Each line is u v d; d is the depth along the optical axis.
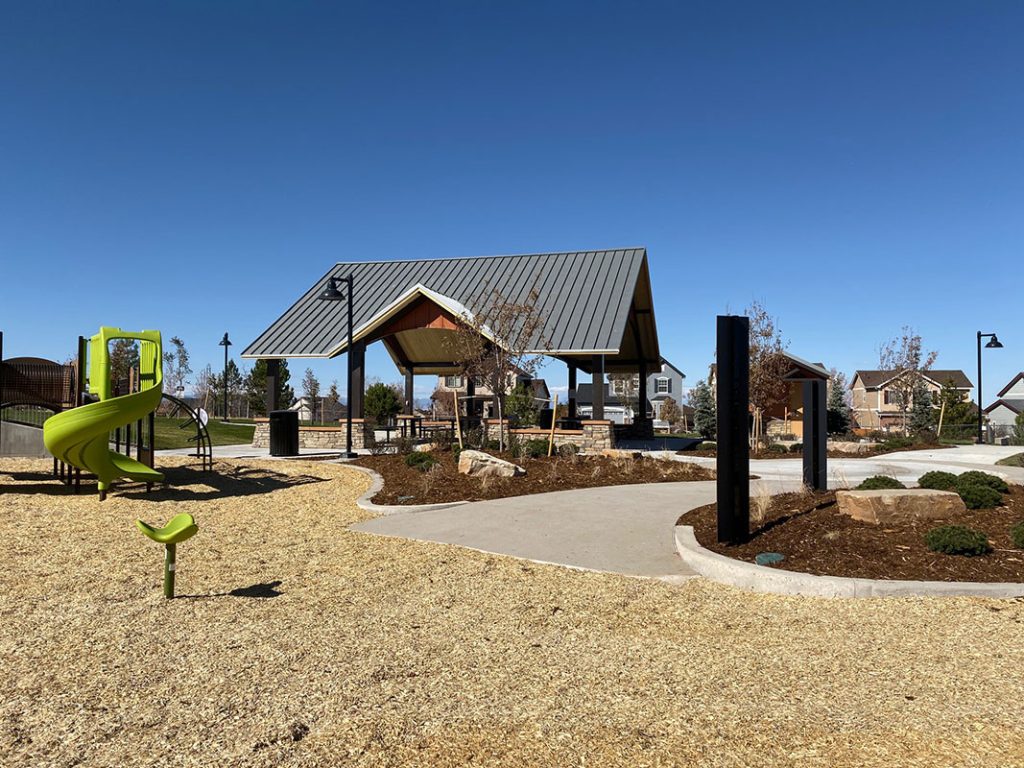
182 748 3.17
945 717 3.54
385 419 34.22
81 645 4.54
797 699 3.79
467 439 16.89
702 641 4.81
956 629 4.91
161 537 5.55
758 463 17.58
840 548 6.67
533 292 20.64
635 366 31.19
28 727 3.37
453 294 23.36
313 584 6.22
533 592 6.06
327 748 3.19
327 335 21.81
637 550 7.60
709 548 7.14
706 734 3.37
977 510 7.63
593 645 4.71
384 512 9.83
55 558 7.01
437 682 4.00
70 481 11.59
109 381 10.93
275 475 13.74
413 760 3.09
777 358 23.67
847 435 29.45
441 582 6.37
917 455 20.44
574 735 3.35
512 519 9.23
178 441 21.95
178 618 5.14
